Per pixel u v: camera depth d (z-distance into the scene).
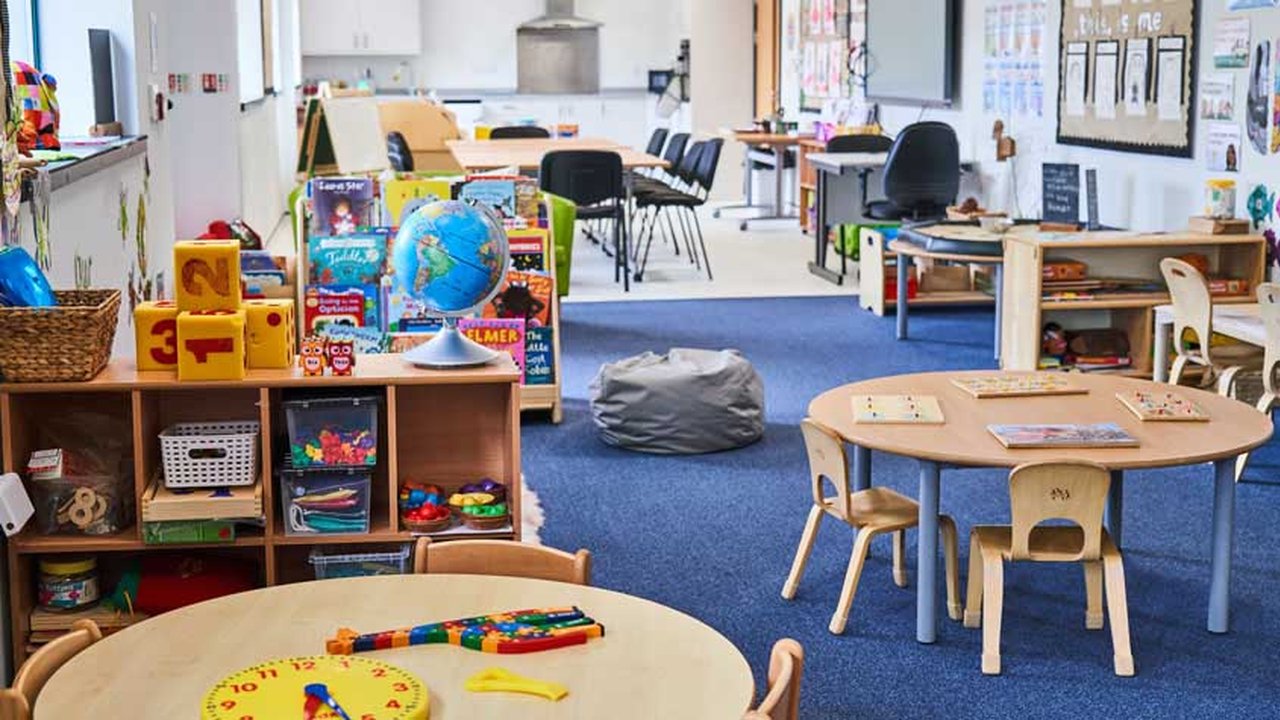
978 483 5.79
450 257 4.01
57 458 3.72
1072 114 8.72
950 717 3.79
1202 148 7.39
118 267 5.52
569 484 5.80
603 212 10.49
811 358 8.12
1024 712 3.82
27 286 3.68
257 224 11.81
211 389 3.88
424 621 2.61
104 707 2.27
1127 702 3.88
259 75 12.13
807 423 4.37
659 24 17.25
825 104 13.57
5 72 3.82
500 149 11.54
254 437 3.82
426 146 13.20
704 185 11.52
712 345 8.47
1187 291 6.05
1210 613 4.33
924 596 4.23
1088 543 4.01
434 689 2.34
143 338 3.77
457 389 4.14
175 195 10.15
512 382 3.94
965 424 4.36
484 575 2.87
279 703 2.24
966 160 10.30
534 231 6.70
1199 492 5.66
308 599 2.71
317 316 5.37
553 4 17.00
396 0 16.50
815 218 11.40
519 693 2.33
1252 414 4.45
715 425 6.22
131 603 3.87
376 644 2.49
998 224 8.26
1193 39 7.40
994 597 4.06
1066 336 7.25
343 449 3.90
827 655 4.18
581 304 9.84
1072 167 8.42
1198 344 6.65
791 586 4.60
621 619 2.63
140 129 6.09
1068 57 8.73
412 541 3.95
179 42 9.98
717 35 16.19
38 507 3.80
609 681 2.37
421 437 4.15
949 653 4.20
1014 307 7.34
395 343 5.24
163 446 3.77
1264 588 4.67
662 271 11.31
